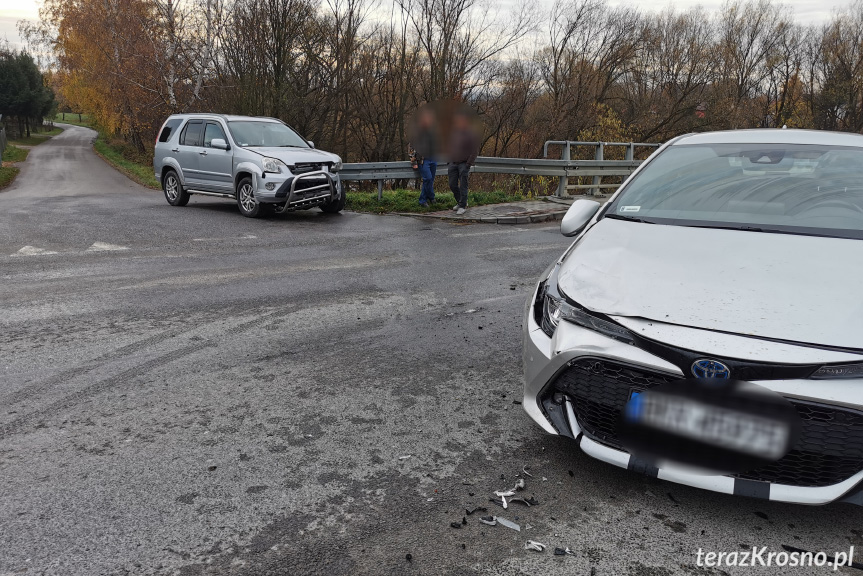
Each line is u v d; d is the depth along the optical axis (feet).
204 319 17.60
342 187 40.32
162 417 11.43
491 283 22.41
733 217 11.01
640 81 121.19
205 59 95.09
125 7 119.03
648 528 8.23
